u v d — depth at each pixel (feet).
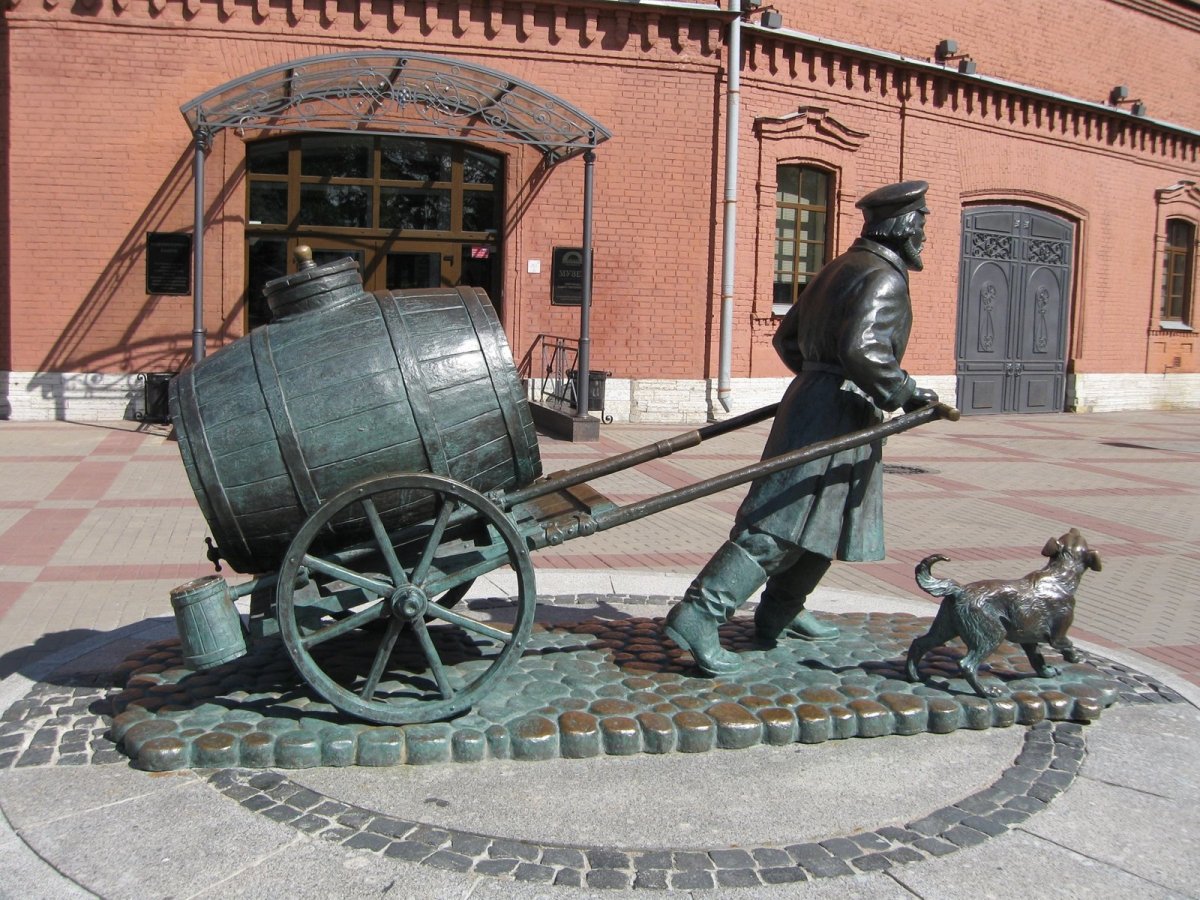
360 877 10.32
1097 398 73.10
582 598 20.98
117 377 47.78
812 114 55.72
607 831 11.34
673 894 10.20
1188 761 13.62
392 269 51.08
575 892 10.16
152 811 11.51
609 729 13.17
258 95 43.21
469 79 44.42
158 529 27.27
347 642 16.43
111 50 46.60
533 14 50.16
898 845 11.25
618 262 52.42
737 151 53.42
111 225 47.26
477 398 13.97
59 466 36.55
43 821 11.28
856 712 13.96
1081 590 24.18
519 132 46.44
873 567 25.70
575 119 48.11
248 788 12.07
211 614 13.24
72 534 26.48
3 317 47.52
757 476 13.99
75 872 10.33
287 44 47.91
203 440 13.32
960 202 63.77
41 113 46.50
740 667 15.48
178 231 47.67
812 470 14.79
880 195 14.55
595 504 14.64
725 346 53.78
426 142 50.72
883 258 14.65
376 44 48.73
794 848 11.10
